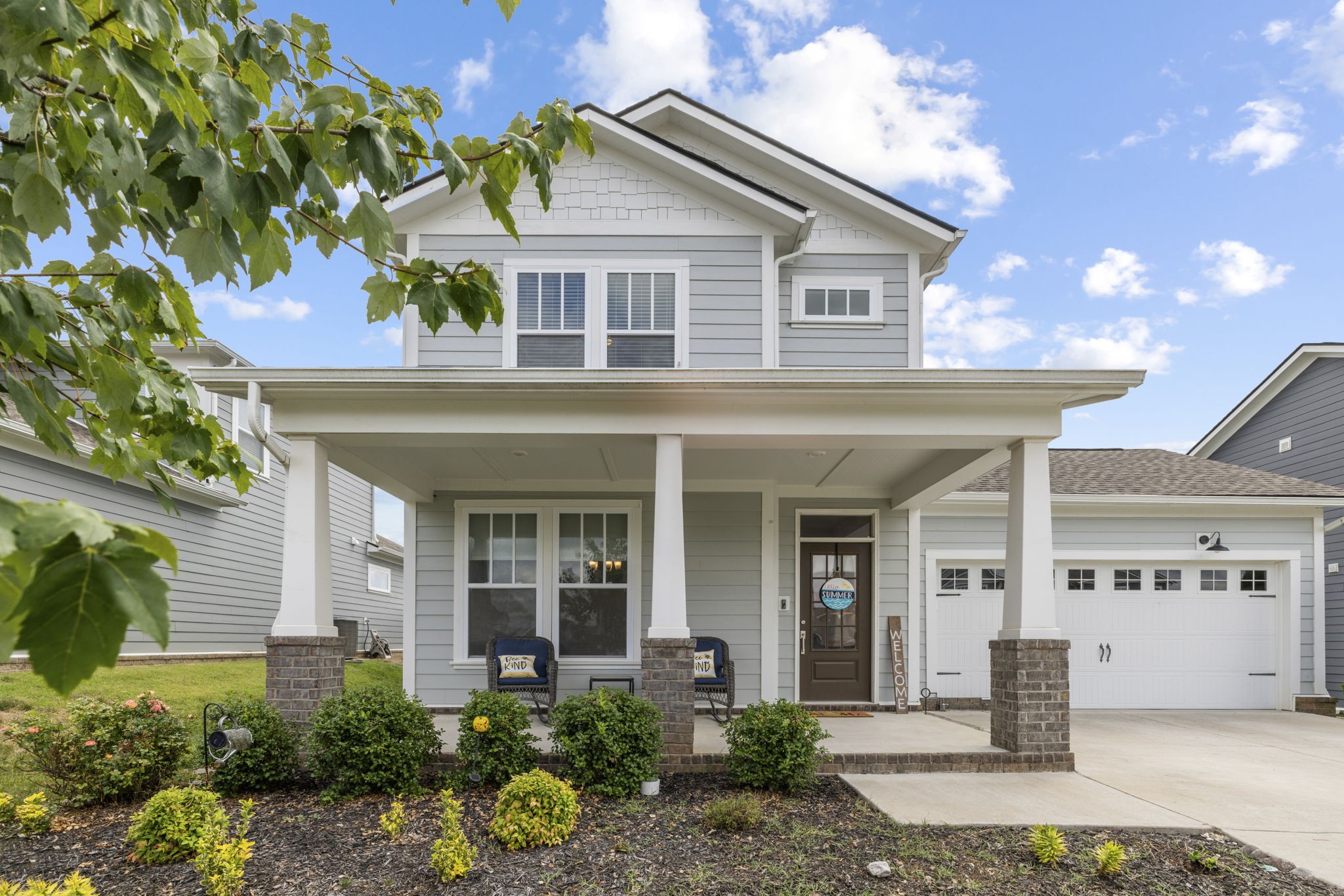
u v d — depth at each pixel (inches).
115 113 80.7
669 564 289.7
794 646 430.9
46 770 236.8
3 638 42.0
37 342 94.9
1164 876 185.5
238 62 104.8
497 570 421.1
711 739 323.0
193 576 539.2
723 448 320.5
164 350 551.2
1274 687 494.9
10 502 42.1
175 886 179.9
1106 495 490.6
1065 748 285.4
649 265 383.2
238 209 94.0
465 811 231.1
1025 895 175.2
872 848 201.0
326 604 293.4
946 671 479.8
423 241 383.9
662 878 182.9
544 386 284.8
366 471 356.2
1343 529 558.6
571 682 411.8
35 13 67.8
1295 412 626.2
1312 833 215.5
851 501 444.5
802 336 401.4
